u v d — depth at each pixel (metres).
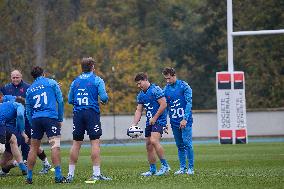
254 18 161.62
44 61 159.38
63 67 165.38
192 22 176.25
